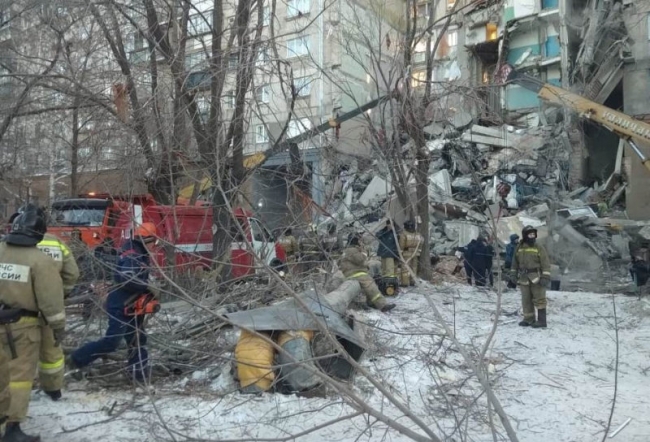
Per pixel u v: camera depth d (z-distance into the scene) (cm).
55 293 407
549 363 641
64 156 1192
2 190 1170
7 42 995
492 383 555
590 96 2697
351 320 627
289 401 469
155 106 794
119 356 549
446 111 1055
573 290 1530
